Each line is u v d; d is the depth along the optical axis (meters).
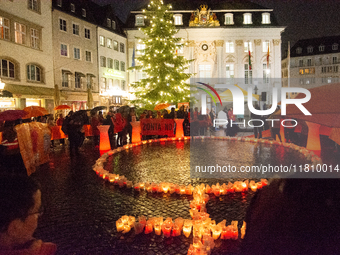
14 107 25.88
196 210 4.54
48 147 10.14
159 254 3.61
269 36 46.44
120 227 4.26
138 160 10.20
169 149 12.87
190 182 7.11
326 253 1.88
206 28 45.56
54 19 32.16
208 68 46.28
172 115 17.61
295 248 1.94
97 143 14.56
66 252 3.69
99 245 3.87
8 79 25.89
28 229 1.47
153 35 25.69
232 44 46.50
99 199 5.85
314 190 1.99
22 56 27.39
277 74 46.56
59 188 6.70
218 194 5.88
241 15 46.72
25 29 27.97
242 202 5.47
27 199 1.44
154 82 25.86
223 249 3.62
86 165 9.47
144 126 17.16
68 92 33.84
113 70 42.66
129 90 46.28
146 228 4.18
